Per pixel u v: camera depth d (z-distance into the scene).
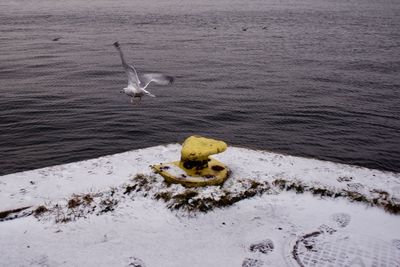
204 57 54.06
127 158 13.70
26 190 11.38
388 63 50.59
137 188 11.45
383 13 147.88
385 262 8.77
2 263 8.37
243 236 9.68
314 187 11.80
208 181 11.52
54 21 108.25
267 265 8.59
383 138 24.08
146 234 9.63
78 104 29.36
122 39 73.00
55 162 19.52
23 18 117.12
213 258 8.82
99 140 22.53
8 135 22.88
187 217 10.40
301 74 43.22
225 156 14.02
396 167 20.33
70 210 10.33
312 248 9.22
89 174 12.48
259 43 70.06
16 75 39.38
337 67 47.75
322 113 28.62
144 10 157.75
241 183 11.79
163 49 61.38
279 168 13.14
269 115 27.94
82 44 65.25
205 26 99.94
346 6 190.38
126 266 8.44
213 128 25.19
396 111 29.56
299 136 24.11
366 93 34.94
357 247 9.30
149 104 29.83
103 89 34.31
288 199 11.44
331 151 21.97
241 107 29.67
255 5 194.75
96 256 8.75
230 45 66.94
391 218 10.66
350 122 26.84
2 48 58.84
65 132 23.58
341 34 84.62
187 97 32.19
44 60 48.75
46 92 32.62
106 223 10.02
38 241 9.20
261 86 37.00
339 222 10.35
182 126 25.36
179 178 11.57
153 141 22.77
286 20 117.62
